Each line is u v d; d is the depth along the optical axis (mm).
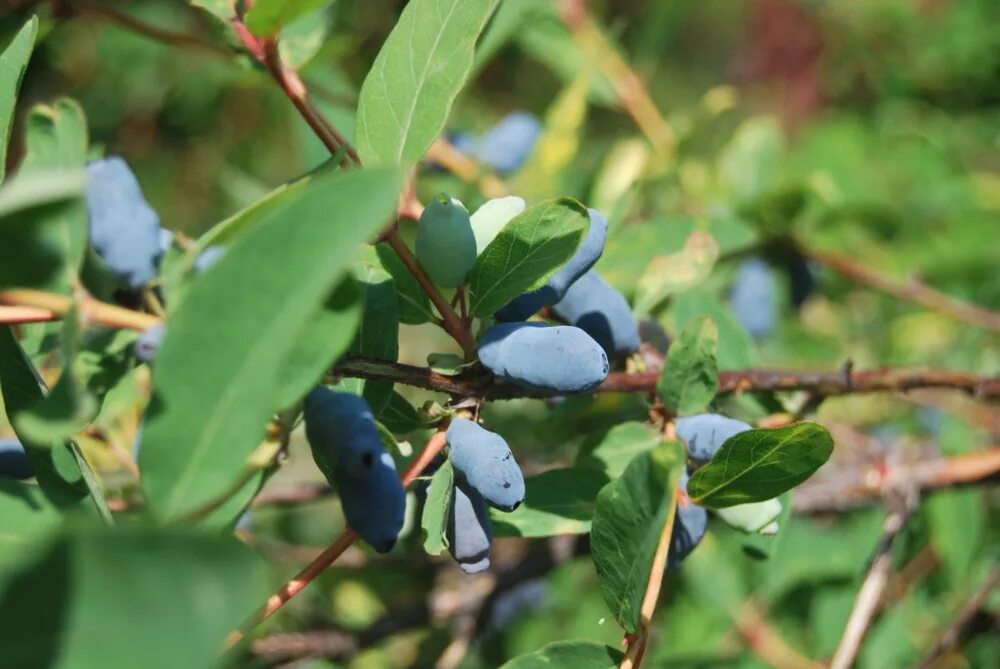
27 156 332
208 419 267
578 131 548
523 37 579
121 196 316
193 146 899
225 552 239
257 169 917
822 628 513
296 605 516
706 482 330
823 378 396
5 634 237
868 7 998
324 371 283
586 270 327
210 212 916
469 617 462
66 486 308
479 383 318
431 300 321
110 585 237
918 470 452
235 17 368
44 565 236
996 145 843
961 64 886
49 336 339
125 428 420
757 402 415
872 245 660
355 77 639
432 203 313
